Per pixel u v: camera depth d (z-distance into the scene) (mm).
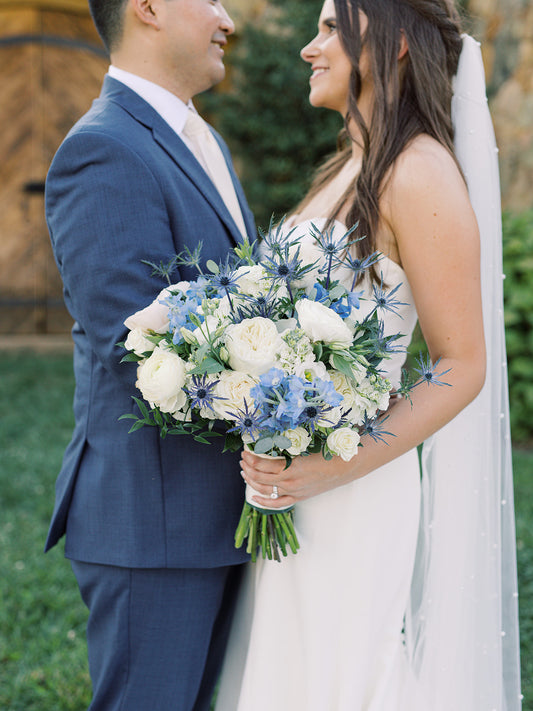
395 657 2012
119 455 1898
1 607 3289
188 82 2096
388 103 1880
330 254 1640
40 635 3105
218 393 1553
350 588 1938
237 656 2115
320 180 2279
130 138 1877
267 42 7309
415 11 1911
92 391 1966
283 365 1524
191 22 2000
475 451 2129
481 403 2131
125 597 1892
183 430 1683
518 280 5516
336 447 1547
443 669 2135
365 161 1901
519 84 7371
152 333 1667
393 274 1881
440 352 1845
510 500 2197
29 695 2744
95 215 1790
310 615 1936
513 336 5527
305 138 7246
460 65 2033
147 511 1877
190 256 1719
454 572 2135
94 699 1940
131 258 1785
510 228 5664
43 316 9219
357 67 1914
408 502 2012
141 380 1607
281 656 1970
